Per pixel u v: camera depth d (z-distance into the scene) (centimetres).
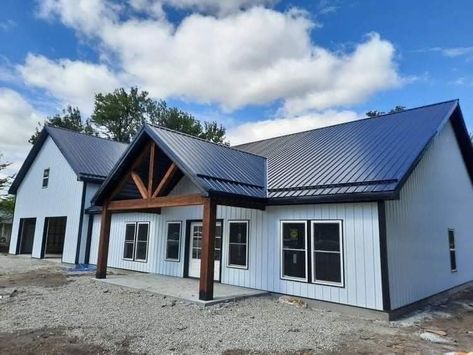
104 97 3164
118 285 1010
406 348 545
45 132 1977
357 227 791
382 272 738
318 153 1120
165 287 970
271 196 934
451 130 1223
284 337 580
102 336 564
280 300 862
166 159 1123
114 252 1493
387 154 895
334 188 834
